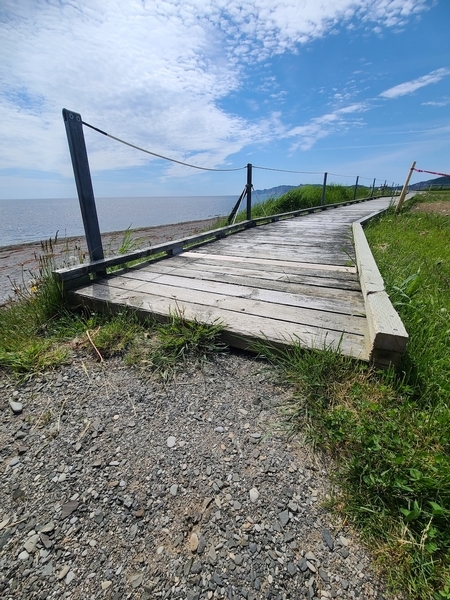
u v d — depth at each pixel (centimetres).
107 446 106
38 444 107
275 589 68
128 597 67
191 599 67
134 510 85
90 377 140
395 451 89
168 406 122
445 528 74
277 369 138
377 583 68
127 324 176
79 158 209
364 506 81
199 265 271
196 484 91
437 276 240
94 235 229
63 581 71
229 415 116
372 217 554
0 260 455
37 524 82
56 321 189
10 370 145
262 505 85
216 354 153
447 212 703
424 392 111
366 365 121
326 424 104
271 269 255
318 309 173
